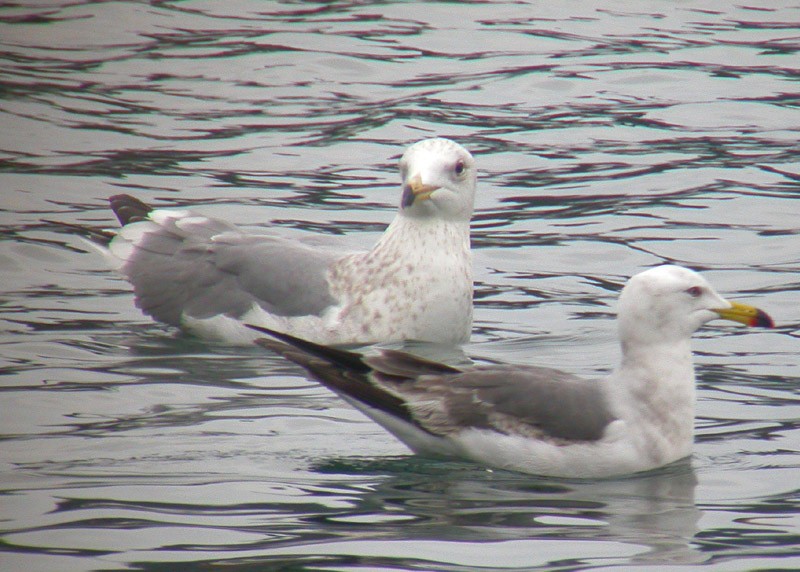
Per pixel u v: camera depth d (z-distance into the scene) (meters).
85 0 30.80
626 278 16.41
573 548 9.00
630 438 10.67
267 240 15.15
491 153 21.38
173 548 8.95
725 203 18.94
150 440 11.13
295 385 12.80
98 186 19.66
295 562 8.73
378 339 14.28
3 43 27.47
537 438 10.65
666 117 23.02
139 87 25.00
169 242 15.36
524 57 26.55
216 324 14.45
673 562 8.78
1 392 12.24
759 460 10.92
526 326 14.83
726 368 13.35
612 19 29.39
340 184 20.00
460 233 14.56
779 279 16.03
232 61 26.47
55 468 10.46
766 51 26.72
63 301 15.41
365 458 10.90
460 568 8.65
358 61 26.39
